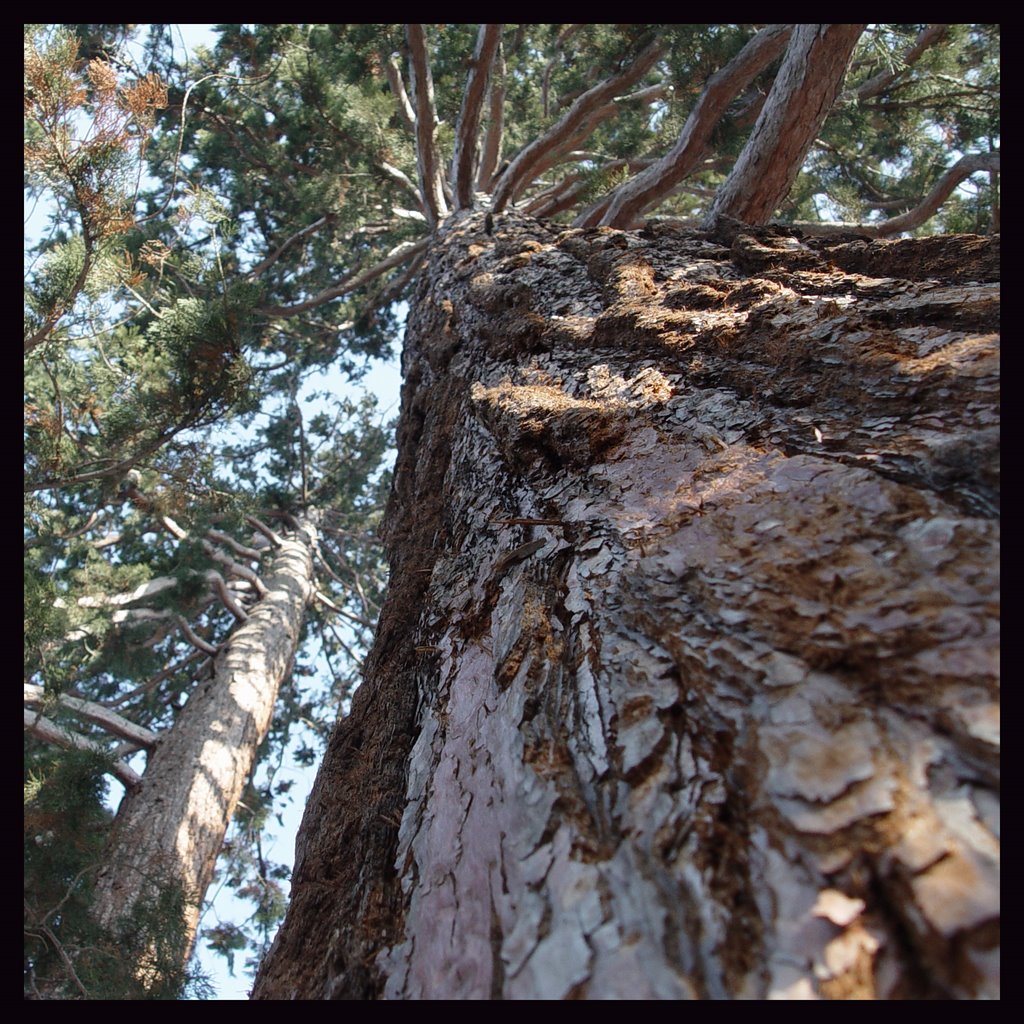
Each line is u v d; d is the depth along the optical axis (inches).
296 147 414.6
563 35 366.0
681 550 42.9
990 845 23.9
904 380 44.9
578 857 31.5
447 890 37.5
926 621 30.4
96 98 164.2
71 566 374.6
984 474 35.3
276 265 483.8
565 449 63.3
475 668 52.7
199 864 232.2
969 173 252.7
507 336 97.3
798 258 80.3
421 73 251.1
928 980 22.4
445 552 76.1
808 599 34.5
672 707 35.1
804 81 130.6
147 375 270.4
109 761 229.1
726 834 28.7
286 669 352.8
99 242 172.6
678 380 62.4
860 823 25.9
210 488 315.3
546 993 26.8
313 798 66.4
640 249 100.4
